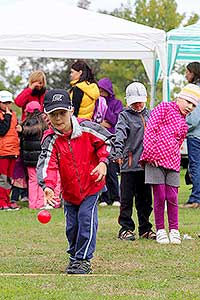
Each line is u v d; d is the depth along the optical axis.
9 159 18.16
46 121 18.22
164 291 8.78
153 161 12.60
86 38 19.12
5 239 13.13
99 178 9.84
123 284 9.17
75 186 9.98
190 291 8.78
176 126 12.74
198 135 18.45
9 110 18.20
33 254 11.57
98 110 17.89
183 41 18.67
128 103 13.41
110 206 19.00
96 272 10.10
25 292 8.64
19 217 16.59
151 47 18.86
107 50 19.17
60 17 19.88
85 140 9.96
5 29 19.25
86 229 10.03
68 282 9.28
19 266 10.57
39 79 18.77
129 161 13.25
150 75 21.70
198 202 18.67
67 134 9.89
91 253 10.10
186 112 12.90
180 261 10.91
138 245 12.48
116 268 10.39
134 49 19.11
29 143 18.33
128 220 13.27
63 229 14.49
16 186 19.22
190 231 14.23
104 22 19.62
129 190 13.27
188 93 12.81
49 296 8.45
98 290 8.82
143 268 10.38
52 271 10.23
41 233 13.93
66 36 19.14
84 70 17.17
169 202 12.79
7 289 8.78
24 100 18.78
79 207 10.13
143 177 13.30
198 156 18.55
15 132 18.20
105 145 9.97
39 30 19.22
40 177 9.90
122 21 19.81
